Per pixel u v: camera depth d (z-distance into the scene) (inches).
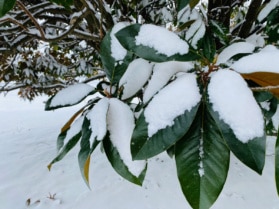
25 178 86.7
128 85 16.0
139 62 16.2
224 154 11.1
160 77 13.5
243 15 48.3
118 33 13.2
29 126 180.9
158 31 13.0
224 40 25.7
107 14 33.4
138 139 10.8
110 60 16.4
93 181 80.0
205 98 10.2
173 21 47.0
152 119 10.9
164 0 52.3
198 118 11.7
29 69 82.1
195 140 11.5
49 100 16.8
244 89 9.9
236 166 84.3
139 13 50.2
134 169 12.9
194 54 12.5
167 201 68.4
